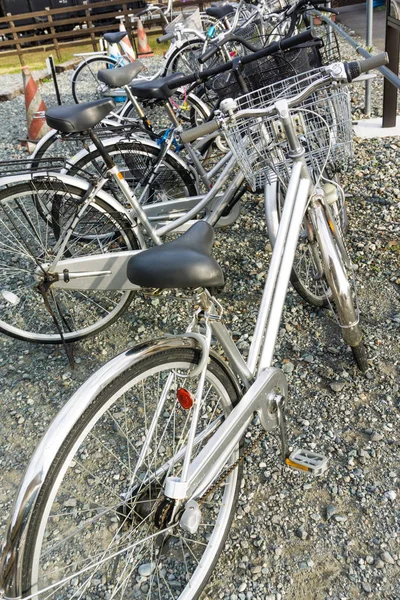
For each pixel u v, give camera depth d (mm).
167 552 1863
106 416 2482
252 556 1890
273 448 2252
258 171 2137
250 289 3197
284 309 2988
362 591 1742
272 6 4727
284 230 1920
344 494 2045
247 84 2430
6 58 12500
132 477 1600
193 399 1521
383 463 2135
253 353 1788
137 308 3209
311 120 2080
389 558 1815
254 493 2094
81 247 3107
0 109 8086
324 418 2352
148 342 1482
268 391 1754
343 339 2607
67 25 12719
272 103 2100
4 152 6098
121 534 1688
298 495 2066
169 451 2172
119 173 2770
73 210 2777
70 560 1908
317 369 2596
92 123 2557
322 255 2207
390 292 2982
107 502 2125
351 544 1880
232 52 4051
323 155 2113
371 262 3217
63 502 2139
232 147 2055
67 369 2869
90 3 11664
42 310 3252
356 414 2350
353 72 1852
